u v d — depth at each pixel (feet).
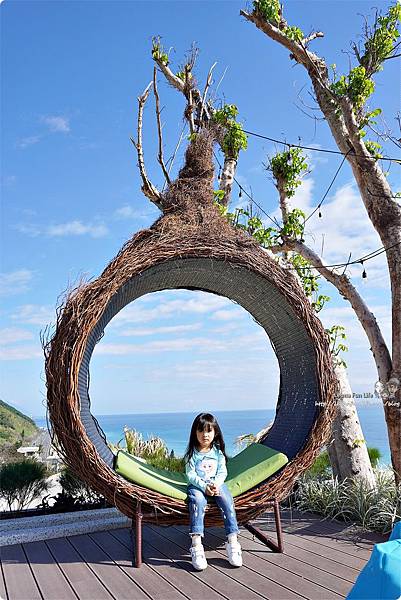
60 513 17.47
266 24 20.65
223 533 15.64
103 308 13.34
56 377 13.12
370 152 19.80
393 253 18.28
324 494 17.94
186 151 16.90
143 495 13.15
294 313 15.07
